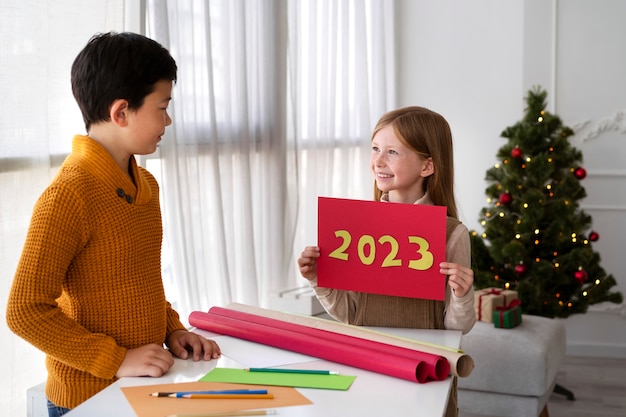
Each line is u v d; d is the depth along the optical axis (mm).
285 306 3266
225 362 1361
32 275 1217
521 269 3477
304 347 1397
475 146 4340
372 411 1118
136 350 1298
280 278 3375
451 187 1726
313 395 1187
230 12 3002
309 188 3688
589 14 4012
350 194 4082
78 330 1262
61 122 2170
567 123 4086
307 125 3678
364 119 4094
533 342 2898
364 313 1643
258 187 3262
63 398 1331
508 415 2910
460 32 4320
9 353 1995
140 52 1307
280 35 3301
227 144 2994
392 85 4375
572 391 3553
